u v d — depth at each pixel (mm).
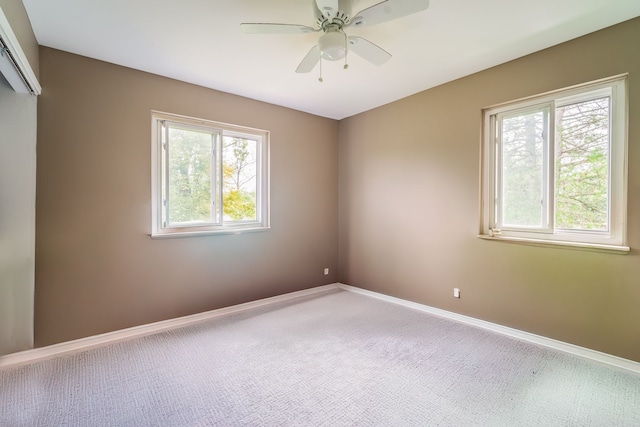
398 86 3201
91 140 2520
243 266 3475
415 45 2373
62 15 1957
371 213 3967
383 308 3467
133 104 2723
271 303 3672
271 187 3727
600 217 2301
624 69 2094
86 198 2502
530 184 2658
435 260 3250
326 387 1934
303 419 1644
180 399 1813
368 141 3992
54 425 1604
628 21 2070
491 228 2896
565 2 1864
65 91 2404
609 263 2184
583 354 2287
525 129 2682
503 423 1611
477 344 2529
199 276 3131
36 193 2299
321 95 3451
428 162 3301
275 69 2766
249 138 3629
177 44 2330
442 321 3051
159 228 2943
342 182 4402
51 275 2359
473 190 2930
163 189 2961
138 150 2750
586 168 2361
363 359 2287
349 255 4301
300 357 2320
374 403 1774
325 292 4172
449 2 1854
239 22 2051
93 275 2537
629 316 2105
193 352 2404
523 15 1997
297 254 4004
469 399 1810
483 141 2904
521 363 2219
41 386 1938
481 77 2842
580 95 2359
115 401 1793
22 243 2254
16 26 1721
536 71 2498
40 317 2322
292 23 2072
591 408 1727
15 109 2213
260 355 2354
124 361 2258
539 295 2520
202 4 1858
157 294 2863
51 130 2348
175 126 3029
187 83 3037
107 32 2158
